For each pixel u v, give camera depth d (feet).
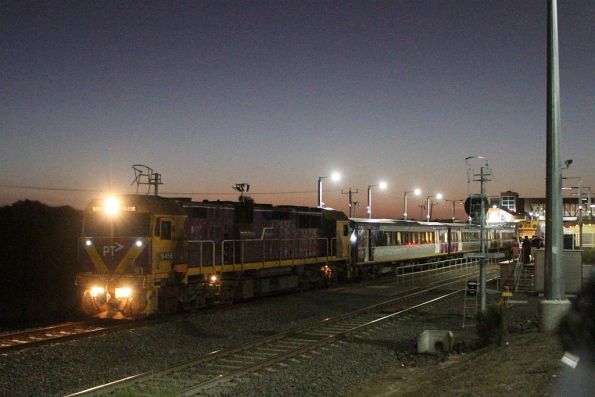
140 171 74.95
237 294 80.07
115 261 63.72
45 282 98.07
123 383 36.47
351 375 41.45
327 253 102.01
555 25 46.06
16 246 111.96
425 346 49.08
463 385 32.01
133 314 61.46
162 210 65.10
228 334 56.08
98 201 65.62
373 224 122.01
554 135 45.88
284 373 40.65
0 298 82.48
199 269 71.41
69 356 44.75
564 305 45.32
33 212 138.51
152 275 62.75
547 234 46.37
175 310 67.46
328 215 104.78
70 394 34.45
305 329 57.21
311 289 100.12
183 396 34.04
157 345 50.14
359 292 94.02
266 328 59.62
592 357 12.26
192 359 43.11
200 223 72.84
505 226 203.82
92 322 61.57
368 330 58.80
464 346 49.37
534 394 26.84
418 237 144.15
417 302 81.10
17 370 40.24
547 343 40.11
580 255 52.29
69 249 120.16
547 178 46.62
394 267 134.00
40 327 59.16
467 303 77.87
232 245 78.28
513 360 36.73
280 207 90.89
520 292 86.79
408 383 37.86
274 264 86.84
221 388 36.24
